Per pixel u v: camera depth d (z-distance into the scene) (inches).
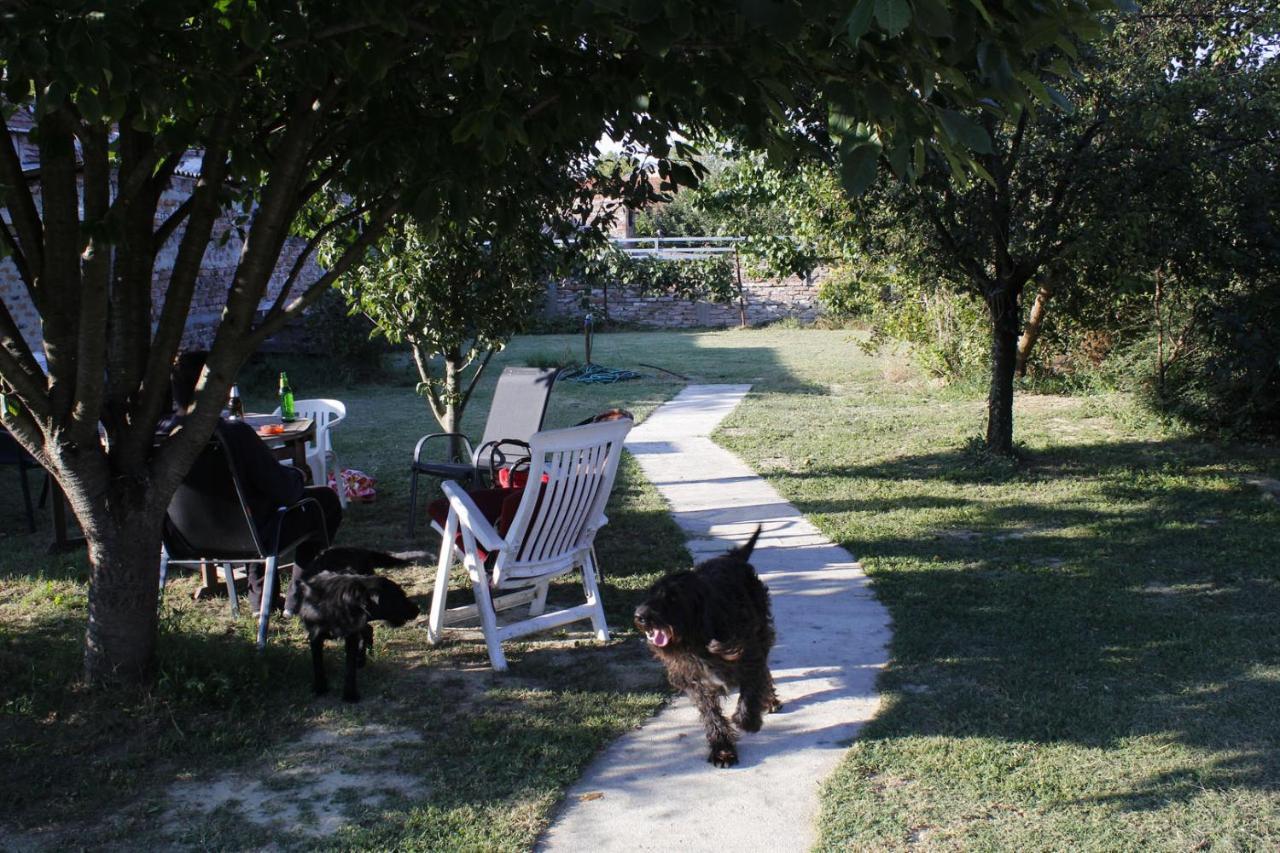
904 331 702.5
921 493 380.8
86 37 132.6
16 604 253.1
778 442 498.9
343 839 145.4
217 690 192.7
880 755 170.1
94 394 175.9
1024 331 609.0
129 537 192.2
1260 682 196.7
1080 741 173.8
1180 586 261.7
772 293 1299.2
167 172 203.2
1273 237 358.3
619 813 155.2
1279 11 373.4
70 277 178.9
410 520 324.2
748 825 150.9
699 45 156.9
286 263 787.4
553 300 1283.2
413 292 340.5
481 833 147.4
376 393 712.4
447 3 160.9
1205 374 478.0
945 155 138.4
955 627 233.1
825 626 237.3
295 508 236.5
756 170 410.9
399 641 231.5
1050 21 129.3
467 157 188.7
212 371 187.8
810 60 152.7
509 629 218.7
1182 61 387.9
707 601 165.5
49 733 178.1
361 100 182.4
